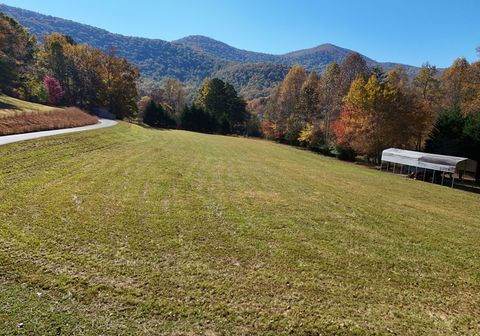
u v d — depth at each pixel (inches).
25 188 344.8
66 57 2225.6
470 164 1018.1
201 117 2454.5
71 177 426.0
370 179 864.9
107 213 304.0
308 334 160.6
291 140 2037.4
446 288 227.6
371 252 283.1
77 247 226.7
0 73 1844.2
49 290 173.8
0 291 168.1
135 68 2352.4
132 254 226.5
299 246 277.4
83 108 2151.8
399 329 171.0
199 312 169.0
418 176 1106.7
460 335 170.7
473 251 319.9
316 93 2085.4
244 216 348.5
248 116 3002.0
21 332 141.3
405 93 1419.8
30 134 700.7
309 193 530.0
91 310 161.5
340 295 201.0
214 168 681.6
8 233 232.5
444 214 498.0
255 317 169.6
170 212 332.2
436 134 1333.7
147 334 148.9
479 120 1183.6
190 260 228.1
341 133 1438.2
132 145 872.9
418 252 298.7
